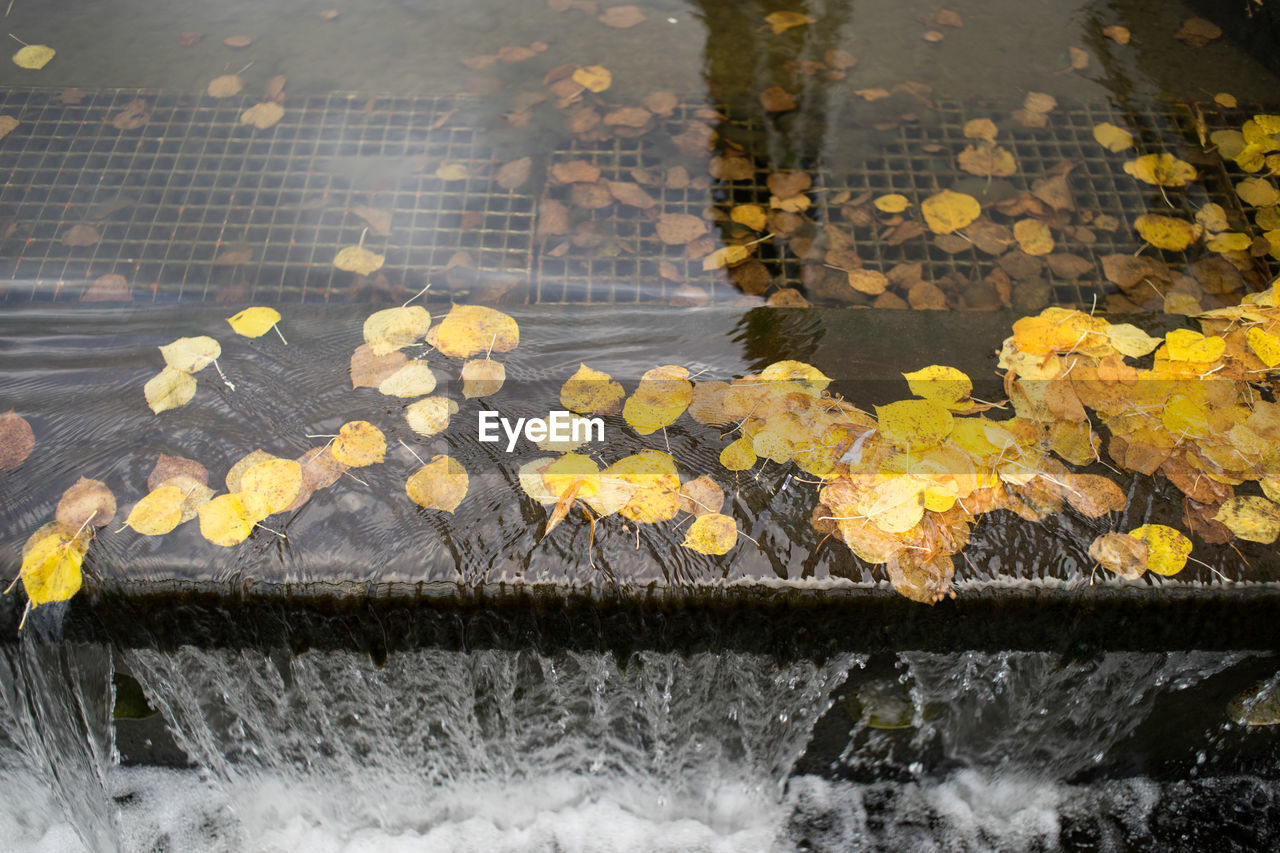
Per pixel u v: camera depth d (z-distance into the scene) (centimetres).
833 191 216
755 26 239
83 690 185
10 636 178
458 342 193
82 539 178
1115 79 229
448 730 191
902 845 200
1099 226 212
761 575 175
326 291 205
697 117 225
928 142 222
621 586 175
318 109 226
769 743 193
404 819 201
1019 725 191
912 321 195
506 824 202
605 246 210
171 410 187
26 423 186
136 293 204
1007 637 179
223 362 191
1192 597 175
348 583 176
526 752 196
